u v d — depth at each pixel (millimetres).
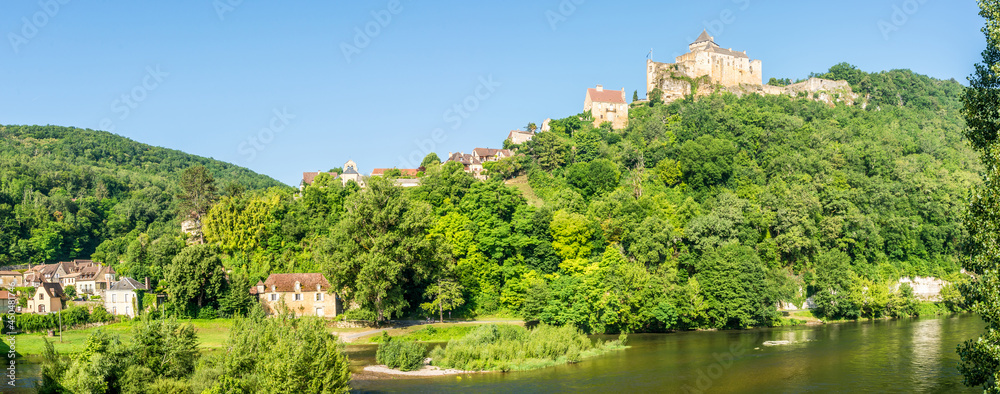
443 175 193625
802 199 175125
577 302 132000
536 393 83625
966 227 54844
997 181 51969
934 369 93125
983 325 138750
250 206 167000
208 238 166250
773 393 82250
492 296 151625
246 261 160250
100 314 134750
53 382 69875
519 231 160875
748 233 164375
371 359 106562
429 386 88125
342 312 143625
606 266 143750
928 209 196500
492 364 99188
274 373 64562
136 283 142750
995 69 55844
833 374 91562
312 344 66625
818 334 130125
